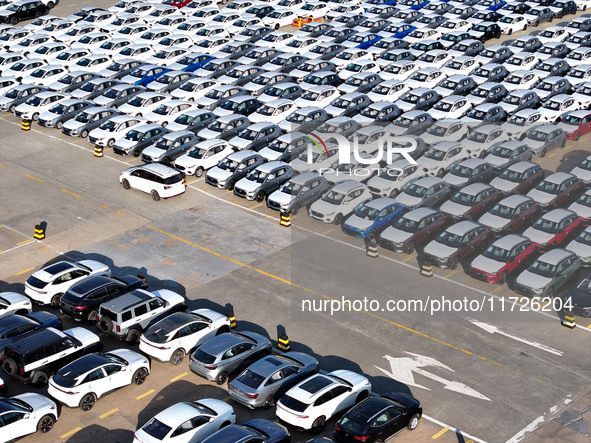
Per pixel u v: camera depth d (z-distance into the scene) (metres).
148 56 63.47
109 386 28.42
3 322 30.97
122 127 50.06
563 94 54.31
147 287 35.41
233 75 58.22
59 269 34.62
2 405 26.50
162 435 25.17
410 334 32.38
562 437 26.70
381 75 59.16
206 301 34.66
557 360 30.70
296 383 28.50
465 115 51.72
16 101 55.47
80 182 45.97
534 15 72.25
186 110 52.81
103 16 70.50
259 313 33.78
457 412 27.94
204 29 67.94
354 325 32.97
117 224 41.28
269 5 74.25
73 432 27.02
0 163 48.53
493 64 59.50
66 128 51.47
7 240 39.75
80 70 60.16
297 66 60.94
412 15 71.88
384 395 27.55
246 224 41.28
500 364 30.48
